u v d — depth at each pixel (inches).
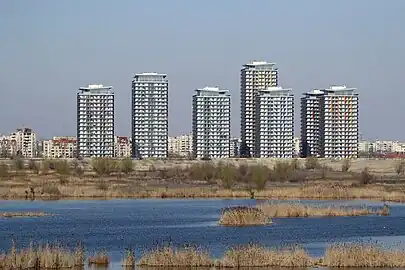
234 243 4835.1
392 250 3774.6
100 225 6294.3
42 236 5413.4
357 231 5723.4
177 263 3614.7
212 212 7588.6
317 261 3735.2
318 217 6904.5
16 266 3511.3
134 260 3767.2
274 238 5201.8
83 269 3587.6
